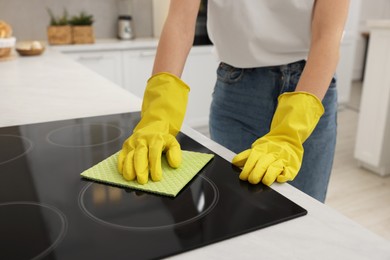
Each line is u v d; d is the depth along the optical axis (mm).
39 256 365
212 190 506
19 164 594
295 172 562
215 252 377
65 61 1690
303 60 869
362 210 1880
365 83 2250
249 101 946
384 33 2111
